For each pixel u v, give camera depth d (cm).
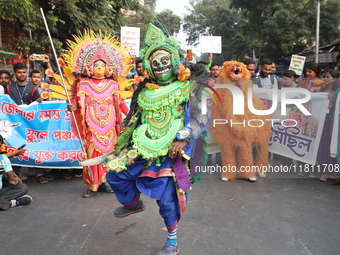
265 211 393
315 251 301
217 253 301
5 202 421
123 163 288
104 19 1401
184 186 280
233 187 477
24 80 578
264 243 318
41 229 360
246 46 3556
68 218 389
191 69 318
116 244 322
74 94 449
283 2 2595
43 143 538
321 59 1977
